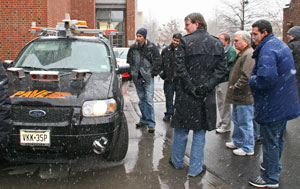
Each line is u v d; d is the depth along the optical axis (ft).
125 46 64.59
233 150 14.85
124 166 12.57
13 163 12.56
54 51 15.12
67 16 16.17
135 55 17.87
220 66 11.41
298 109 10.72
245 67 13.98
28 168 12.11
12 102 10.69
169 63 20.48
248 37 14.40
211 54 11.23
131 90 36.37
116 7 63.67
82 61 14.62
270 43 10.40
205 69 11.31
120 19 64.28
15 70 11.87
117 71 15.25
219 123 19.27
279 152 11.58
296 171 12.77
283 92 10.38
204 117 11.52
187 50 11.32
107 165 12.59
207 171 12.48
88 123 10.69
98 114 10.98
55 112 10.67
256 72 11.07
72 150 10.74
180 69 11.23
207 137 17.72
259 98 10.77
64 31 16.83
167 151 14.57
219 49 11.32
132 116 22.00
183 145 12.30
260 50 10.71
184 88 11.44
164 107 26.94
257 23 10.73
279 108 10.42
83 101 10.94
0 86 8.11
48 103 10.69
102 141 10.93
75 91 11.34
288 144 16.52
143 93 18.35
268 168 11.06
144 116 18.84
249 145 14.62
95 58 14.94
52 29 17.24
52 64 14.29
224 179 11.83
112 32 18.49
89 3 59.21
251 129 14.57
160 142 15.99
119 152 12.54
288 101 10.46
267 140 10.89
